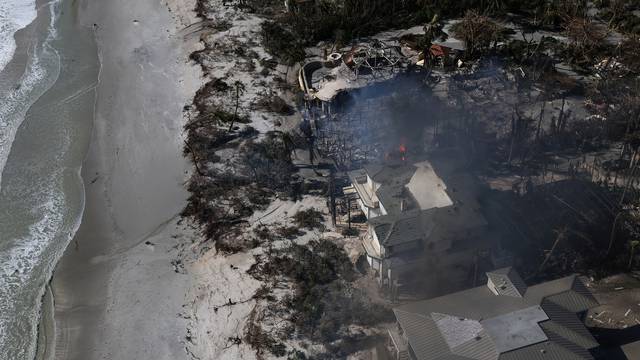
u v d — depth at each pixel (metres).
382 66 90.12
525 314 47.75
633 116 78.00
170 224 71.12
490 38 95.44
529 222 65.81
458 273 59.94
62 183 78.50
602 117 80.75
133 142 84.06
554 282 51.59
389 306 58.03
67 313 61.50
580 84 88.00
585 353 45.56
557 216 66.06
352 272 61.72
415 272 58.91
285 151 78.50
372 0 105.69
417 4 106.62
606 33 98.31
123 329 59.28
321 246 64.81
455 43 97.94
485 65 91.88
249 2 114.06
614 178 71.88
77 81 98.38
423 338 47.91
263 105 87.69
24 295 64.00
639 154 74.31
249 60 98.00
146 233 70.25
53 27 113.81
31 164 82.00
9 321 61.28
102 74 99.12
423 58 91.75
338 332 56.28
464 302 50.31
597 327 55.25
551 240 63.66
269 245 66.00
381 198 59.50
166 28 110.12
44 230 71.88
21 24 115.88
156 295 62.38
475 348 45.88
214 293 61.75
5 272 66.56
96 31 111.19
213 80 93.31
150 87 95.06
